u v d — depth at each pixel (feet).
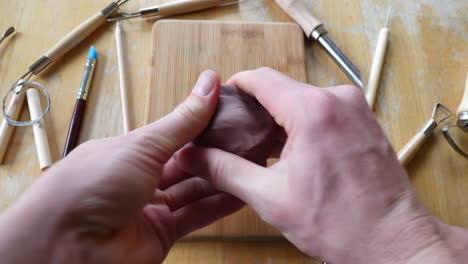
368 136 0.90
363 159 0.88
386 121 1.32
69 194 0.79
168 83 1.33
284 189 0.89
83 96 1.33
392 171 0.89
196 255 1.18
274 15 1.48
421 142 1.26
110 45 1.43
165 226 1.03
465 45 1.41
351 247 0.85
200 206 1.08
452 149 1.28
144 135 0.91
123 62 1.38
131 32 1.45
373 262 0.84
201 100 0.97
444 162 1.27
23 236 0.72
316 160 0.88
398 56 1.40
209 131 1.01
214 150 0.98
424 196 1.24
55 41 1.44
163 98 1.32
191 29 1.39
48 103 1.34
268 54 1.38
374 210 0.85
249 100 1.06
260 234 1.18
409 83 1.37
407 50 1.41
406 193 0.87
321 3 1.49
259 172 0.93
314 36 1.39
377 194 0.86
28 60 1.41
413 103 1.34
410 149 1.25
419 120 1.33
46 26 1.46
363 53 1.41
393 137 1.31
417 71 1.38
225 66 1.36
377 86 1.35
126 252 0.86
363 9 1.47
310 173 0.87
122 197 0.84
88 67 1.36
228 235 1.18
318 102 0.91
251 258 1.18
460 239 0.86
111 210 0.82
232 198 1.09
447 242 0.84
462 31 1.43
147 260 0.92
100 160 0.85
